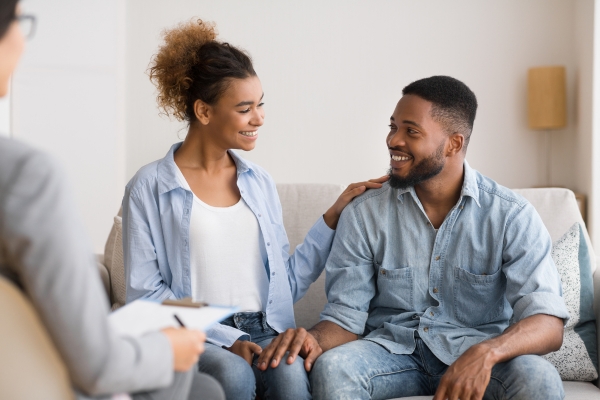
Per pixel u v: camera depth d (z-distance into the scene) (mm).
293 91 4262
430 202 1805
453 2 4180
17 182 822
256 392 1658
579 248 1929
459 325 1754
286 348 1624
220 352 1573
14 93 4047
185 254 1747
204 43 1795
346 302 1818
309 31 4242
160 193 1764
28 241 819
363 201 1873
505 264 1723
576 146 4027
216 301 1753
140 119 4203
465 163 1801
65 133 4105
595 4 3631
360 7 4230
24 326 827
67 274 833
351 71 4250
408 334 1723
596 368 1778
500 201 1749
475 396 1424
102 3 4098
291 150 4281
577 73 4000
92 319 855
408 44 4219
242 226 1793
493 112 4184
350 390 1562
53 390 839
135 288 1748
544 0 4105
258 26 4230
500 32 4152
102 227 4160
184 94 1782
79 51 4090
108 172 4145
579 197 3750
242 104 1740
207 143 1809
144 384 944
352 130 4270
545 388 1441
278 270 1827
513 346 1493
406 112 1729
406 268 1785
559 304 1599
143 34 4184
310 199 2246
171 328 1039
